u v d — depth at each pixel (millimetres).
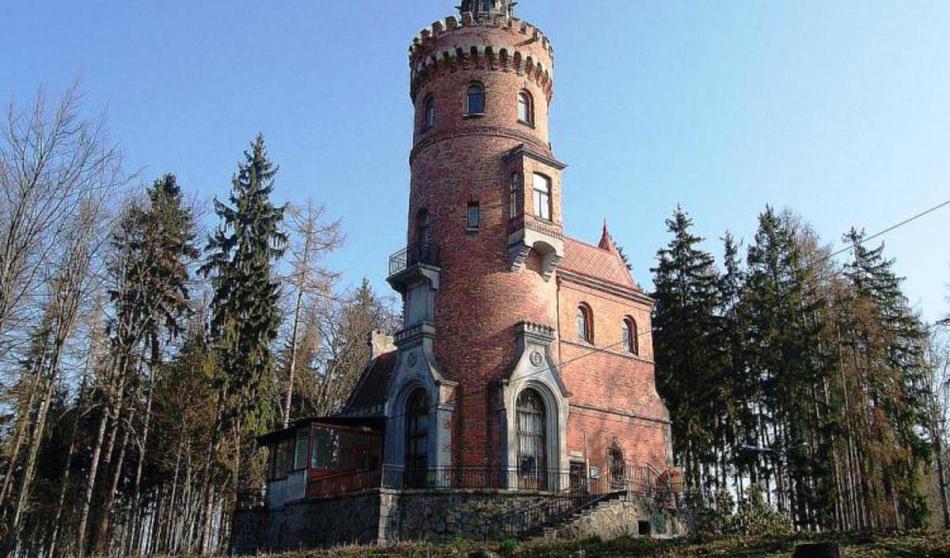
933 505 48531
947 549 15031
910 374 44594
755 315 43594
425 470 29531
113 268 34250
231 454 38250
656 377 44812
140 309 35375
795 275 41844
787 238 43688
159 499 44000
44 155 27094
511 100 35125
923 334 45250
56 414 38062
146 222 36406
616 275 40312
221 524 44125
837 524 36531
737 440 42438
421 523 26625
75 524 40906
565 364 34125
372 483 29406
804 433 39906
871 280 47969
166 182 42000
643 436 36406
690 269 46438
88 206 29312
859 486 37969
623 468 34750
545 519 26922
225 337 37125
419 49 37156
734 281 46406
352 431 32438
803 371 39656
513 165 33250
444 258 32469
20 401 33219
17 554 42219
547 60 37094
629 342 38500
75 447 39656
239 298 39000
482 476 28781
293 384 45156
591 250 40469
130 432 39188
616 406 35750
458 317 31266
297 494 31531
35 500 39406
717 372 43250
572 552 19562
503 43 35406
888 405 40344
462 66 35344
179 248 39469
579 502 27703
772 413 42250
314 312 46656
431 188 34156
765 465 40781
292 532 31250
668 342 45375
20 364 31062
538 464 30031
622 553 18953
